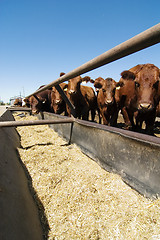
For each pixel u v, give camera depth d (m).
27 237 0.95
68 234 1.29
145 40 1.00
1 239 0.75
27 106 12.91
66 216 1.47
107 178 1.97
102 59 1.41
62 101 6.96
